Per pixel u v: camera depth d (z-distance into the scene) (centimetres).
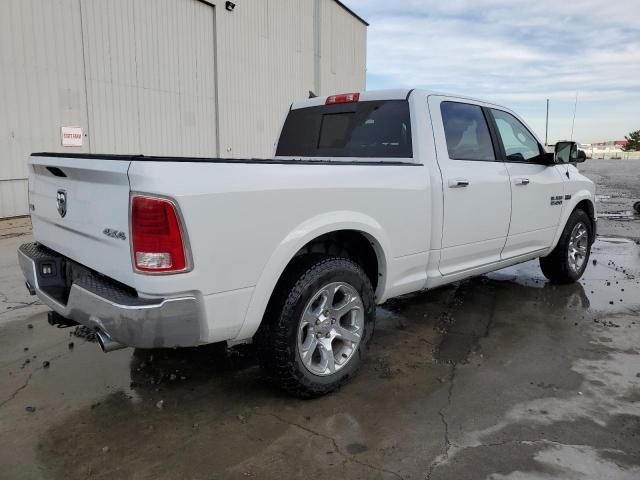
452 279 427
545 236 525
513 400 319
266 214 281
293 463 256
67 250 318
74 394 325
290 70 1902
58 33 1038
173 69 1334
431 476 246
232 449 268
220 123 1521
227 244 265
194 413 304
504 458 260
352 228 326
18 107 985
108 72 1152
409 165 371
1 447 268
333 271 312
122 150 1205
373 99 431
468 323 459
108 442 273
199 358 380
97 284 279
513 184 466
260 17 1680
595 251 781
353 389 333
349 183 325
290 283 299
